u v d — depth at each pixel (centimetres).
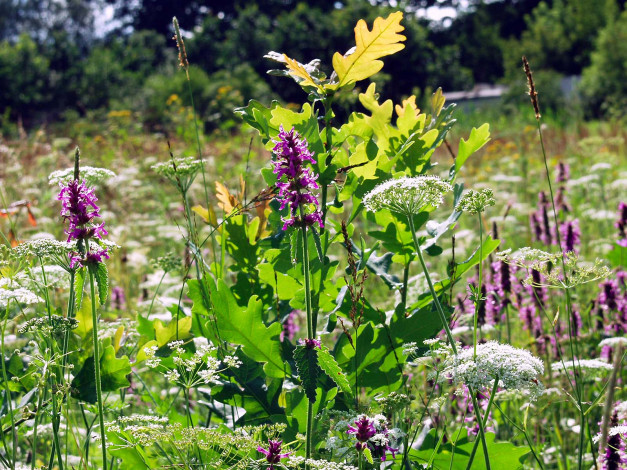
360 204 304
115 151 1288
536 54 4800
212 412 327
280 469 224
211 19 4244
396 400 251
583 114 3038
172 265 371
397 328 285
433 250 309
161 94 2722
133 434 234
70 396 271
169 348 300
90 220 219
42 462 326
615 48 3219
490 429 352
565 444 366
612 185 844
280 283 310
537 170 1109
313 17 3878
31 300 239
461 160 314
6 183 879
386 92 3691
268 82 3528
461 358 234
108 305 532
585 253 673
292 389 288
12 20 6244
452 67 4153
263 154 1255
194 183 837
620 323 407
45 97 3256
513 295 423
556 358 416
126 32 5859
